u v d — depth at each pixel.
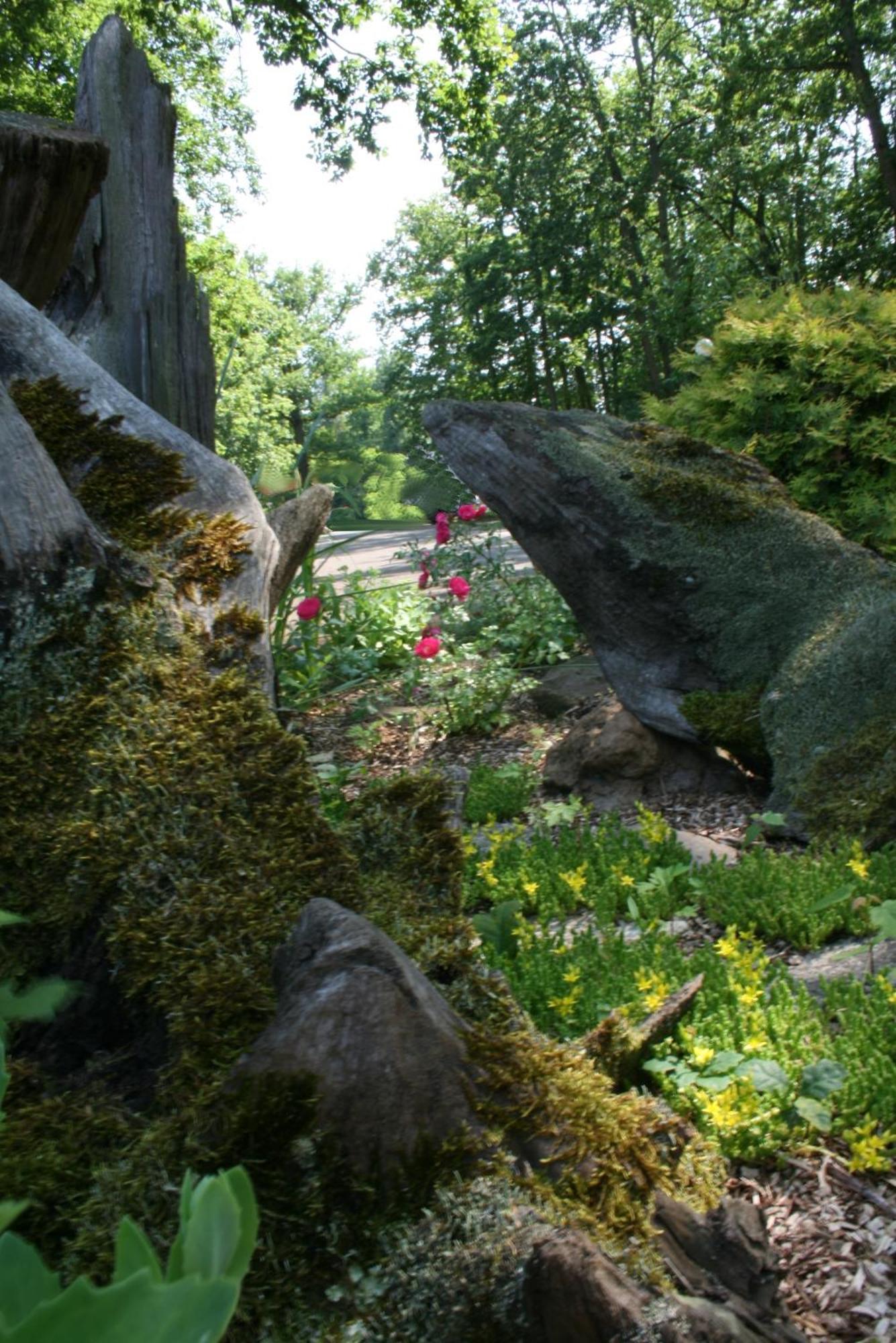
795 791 5.36
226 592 2.93
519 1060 2.10
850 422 7.41
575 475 6.50
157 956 2.12
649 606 6.35
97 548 2.72
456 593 9.01
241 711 2.56
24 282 5.58
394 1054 1.90
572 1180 1.97
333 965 1.98
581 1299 1.69
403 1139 1.86
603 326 39.47
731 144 32.88
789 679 5.78
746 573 6.23
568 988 3.57
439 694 8.12
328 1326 1.67
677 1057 3.15
